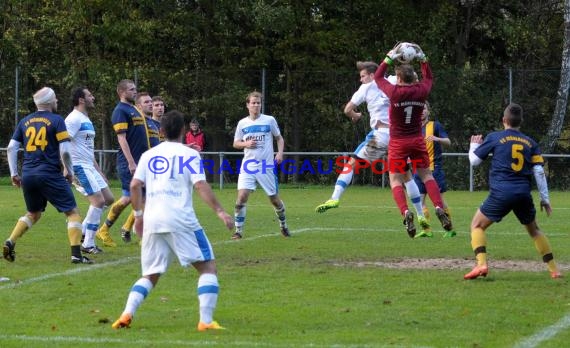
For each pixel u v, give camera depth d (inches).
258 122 1393.9
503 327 735.7
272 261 1134.4
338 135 2854.3
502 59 3348.9
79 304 840.9
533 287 930.1
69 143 1082.7
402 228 1574.8
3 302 850.1
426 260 1146.0
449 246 1294.3
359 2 3117.6
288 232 1434.5
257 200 2277.3
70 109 2952.8
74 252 1107.3
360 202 2215.8
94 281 968.9
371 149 1311.5
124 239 1334.9
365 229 1556.3
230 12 3009.4
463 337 697.6
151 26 2962.6
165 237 716.0
